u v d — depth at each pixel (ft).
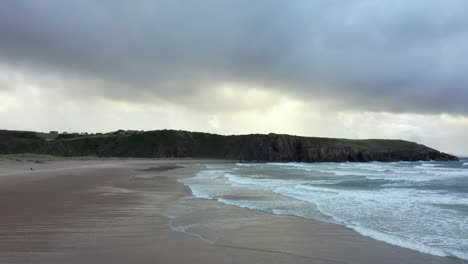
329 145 328.49
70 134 390.42
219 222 34.24
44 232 27.73
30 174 89.61
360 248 25.50
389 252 24.64
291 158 322.55
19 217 33.63
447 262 22.68
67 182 71.20
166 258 21.63
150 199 49.73
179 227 31.32
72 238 25.95
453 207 45.68
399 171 148.36
